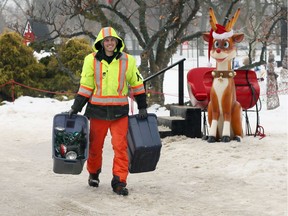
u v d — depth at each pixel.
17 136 13.93
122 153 7.46
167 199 7.25
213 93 11.34
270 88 20.11
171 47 19.91
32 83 22.70
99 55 7.40
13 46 22.36
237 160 9.52
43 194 7.68
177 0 18.77
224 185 7.98
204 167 9.25
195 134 12.22
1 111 19.06
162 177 8.68
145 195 7.46
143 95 7.61
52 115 18.62
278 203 6.89
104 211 6.73
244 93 12.12
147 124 7.59
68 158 7.18
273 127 15.02
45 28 32.19
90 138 7.58
